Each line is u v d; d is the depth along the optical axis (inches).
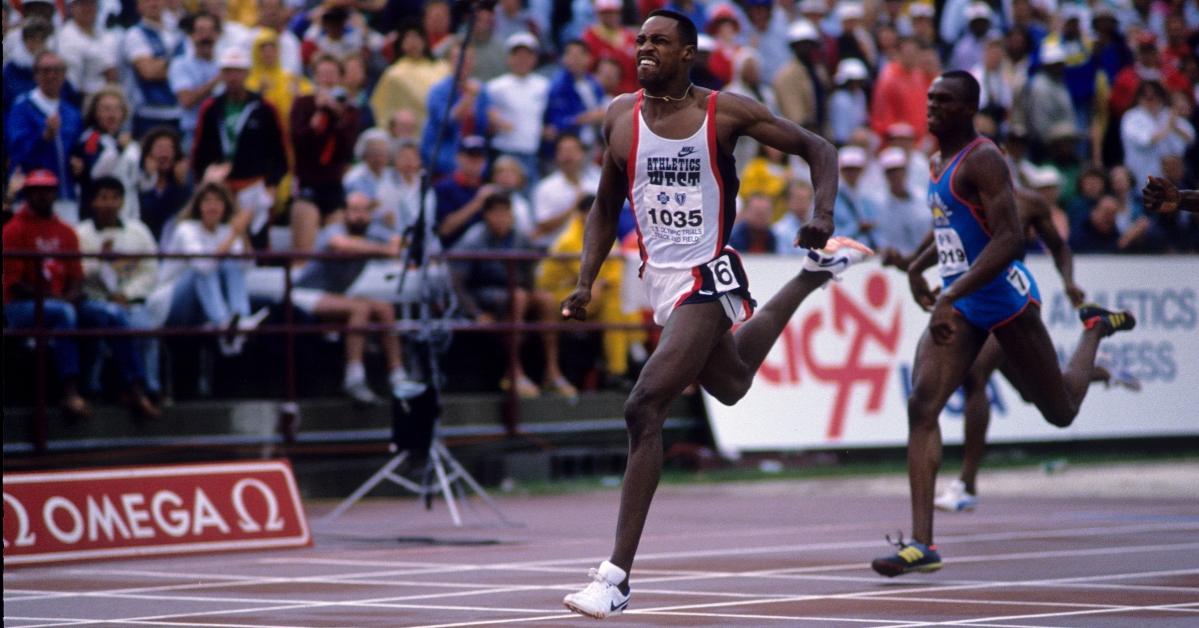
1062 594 818.2
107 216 1520.7
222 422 1572.3
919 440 903.7
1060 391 965.8
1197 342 2117.4
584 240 767.1
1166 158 2353.6
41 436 1449.3
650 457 693.9
